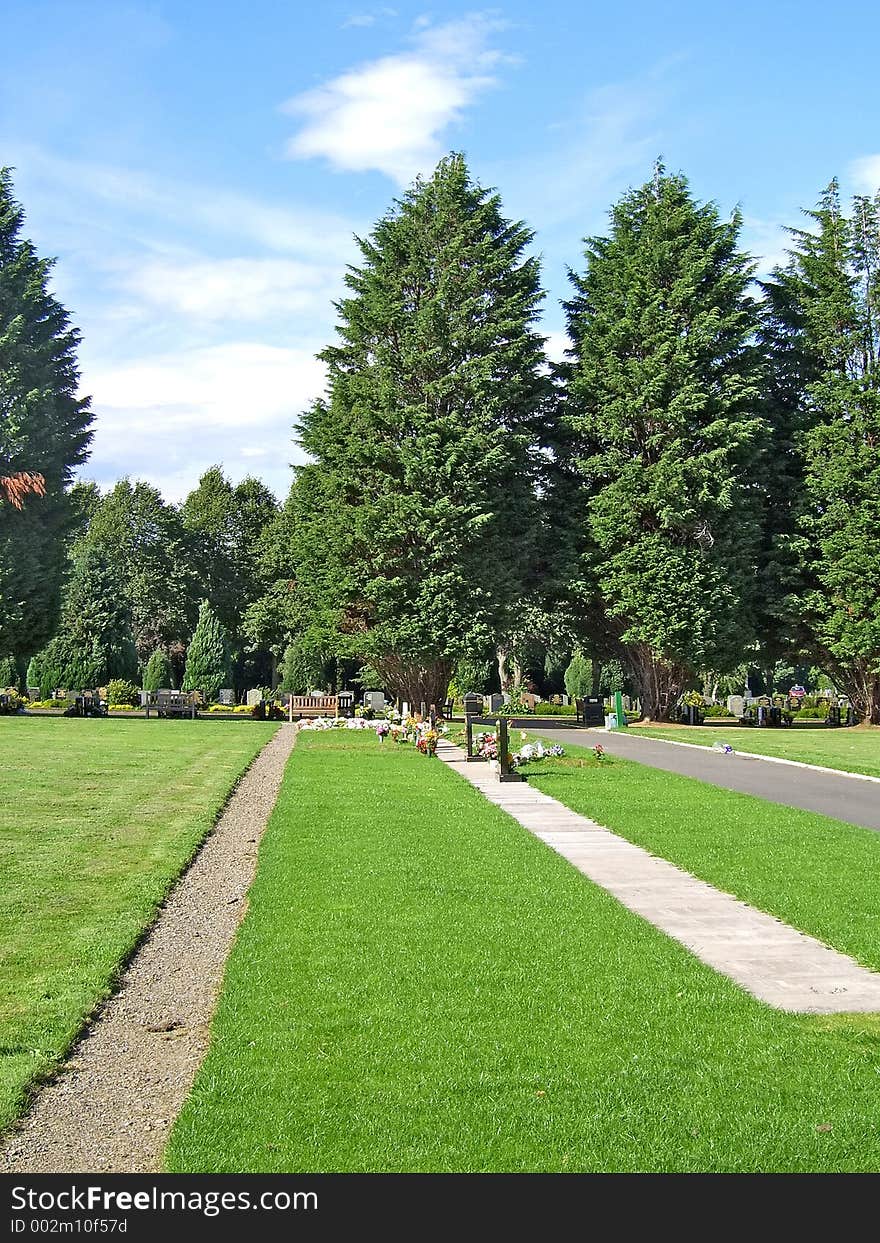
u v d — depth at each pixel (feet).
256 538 228.02
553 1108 16.99
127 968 24.64
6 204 125.08
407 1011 21.27
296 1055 19.03
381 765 65.36
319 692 166.71
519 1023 20.68
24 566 117.80
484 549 107.96
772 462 121.70
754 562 120.16
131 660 167.12
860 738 96.37
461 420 108.68
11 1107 16.97
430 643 104.42
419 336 109.19
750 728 116.78
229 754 71.72
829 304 120.47
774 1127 16.43
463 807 47.91
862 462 115.14
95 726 98.37
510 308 112.88
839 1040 19.95
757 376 115.55
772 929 27.91
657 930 27.58
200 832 40.81
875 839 40.68
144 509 222.07
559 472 123.24
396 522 104.01
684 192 121.49
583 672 161.58
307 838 39.86
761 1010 21.52
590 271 126.00
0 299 118.52
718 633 112.37
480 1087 17.74
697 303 116.16
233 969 23.95
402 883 32.45
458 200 115.96
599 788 55.16
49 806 46.55
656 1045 19.62
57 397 124.36
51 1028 20.31
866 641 113.29
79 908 29.27
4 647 120.26
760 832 42.09
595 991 22.59
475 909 29.40
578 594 117.29
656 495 111.04
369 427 108.68
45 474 117.80
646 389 113.09
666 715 121.49
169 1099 17.56
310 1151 15.67
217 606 222.07
